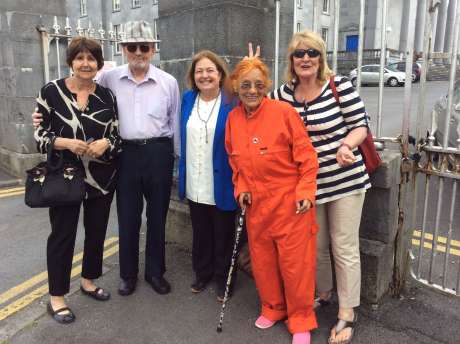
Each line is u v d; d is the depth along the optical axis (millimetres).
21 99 6500
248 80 2393
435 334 2641
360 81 2891
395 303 2965
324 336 2664
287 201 2453
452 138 4426
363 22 2826
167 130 3086
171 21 3715
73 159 2732
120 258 3166
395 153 2857
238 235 2695
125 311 2977
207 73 2803
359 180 2492
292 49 2430
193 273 3479
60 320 2848
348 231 2553
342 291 2633
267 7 3494
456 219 4801
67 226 2781
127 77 2951
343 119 2453
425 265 3574
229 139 2654
